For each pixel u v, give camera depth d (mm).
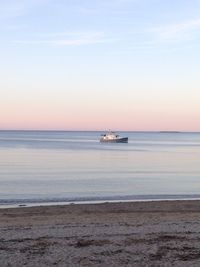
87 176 47906
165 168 60656
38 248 12781
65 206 24875
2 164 63438
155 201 27703
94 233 15086
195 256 12070
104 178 46031
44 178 45281
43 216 20656
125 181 43344
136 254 12227
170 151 113625
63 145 143875
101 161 72312
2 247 12859
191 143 191875
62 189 36250
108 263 11320
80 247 12945
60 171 53688
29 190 35406
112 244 13359
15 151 102062
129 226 16672
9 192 34062
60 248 12789
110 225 16969
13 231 15438
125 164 66562
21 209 23484
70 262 11367
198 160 78375
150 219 19281
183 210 23484
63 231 15453
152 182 42969
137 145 155500
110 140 176125
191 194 33906
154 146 148750
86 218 19812
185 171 56219
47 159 75562
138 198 30938
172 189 37375
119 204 25781
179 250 12711
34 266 10984
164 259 11742
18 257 11766
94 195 32469
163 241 13852
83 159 76938
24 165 61938
